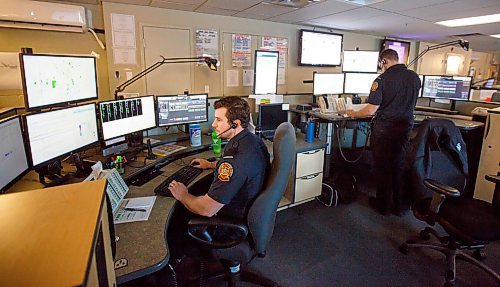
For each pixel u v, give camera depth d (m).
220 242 1.37
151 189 1.61
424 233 2.29
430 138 1.86
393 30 4.08
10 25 2.23
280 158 1.38
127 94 2.67
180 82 3.01
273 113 2.80
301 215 2.70
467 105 3.57
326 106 3.26
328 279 1.86
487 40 5.23
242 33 3.28
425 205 1.89
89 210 0.57
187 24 2.94
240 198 1.42
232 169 1.38
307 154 2.66
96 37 2.61
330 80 3.61
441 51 5.61
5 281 0.37
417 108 3.94
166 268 1.65
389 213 2.74
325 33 3.88
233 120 1.51
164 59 2.66
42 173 1.46
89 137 1.73
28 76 1.37
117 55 2.68
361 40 4.43
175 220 1.82
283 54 3.64
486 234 1.60
